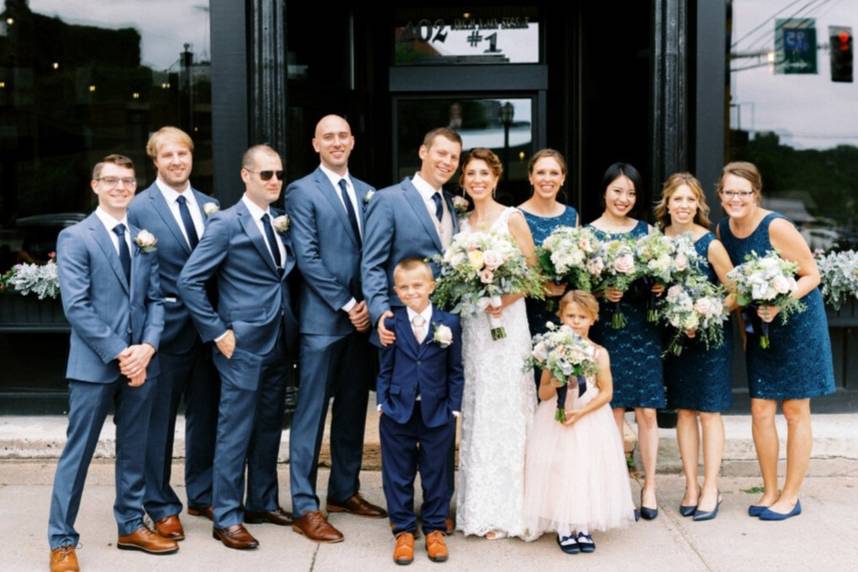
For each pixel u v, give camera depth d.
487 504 4.38
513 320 4.39
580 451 4.23
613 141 6.46
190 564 4.13
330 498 4.79
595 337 4.69
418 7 7.21
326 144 4.49
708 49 5.73
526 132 7.29
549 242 4.35
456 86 7.19
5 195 6.07
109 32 6.00
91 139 6.06
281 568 4.09
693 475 4.75
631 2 6.09
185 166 4.38
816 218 5.94
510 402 4.36
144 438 4.22
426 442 4.25
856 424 5.71
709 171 5.77
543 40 7.21
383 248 4.39
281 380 4.53
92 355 4.00
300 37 6.20
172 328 4.33
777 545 4.34
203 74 5.95
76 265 3.97
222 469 4.33
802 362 4.55
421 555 4.24
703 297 4.41
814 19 5.84
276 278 4.37
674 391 4.74
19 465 5.53
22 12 6.02
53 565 4.00
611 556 4.22
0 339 5.98
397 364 4.24
